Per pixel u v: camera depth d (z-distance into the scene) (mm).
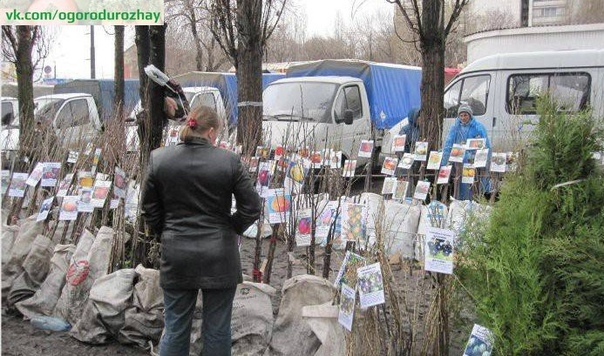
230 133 8500
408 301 4047
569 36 16438
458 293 3732
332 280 5246
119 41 13758
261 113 8539
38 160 6734
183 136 3760
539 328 3127
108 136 6090
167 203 3723
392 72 14234
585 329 3143
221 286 3660
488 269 3350
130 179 5133
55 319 4852
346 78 12141
